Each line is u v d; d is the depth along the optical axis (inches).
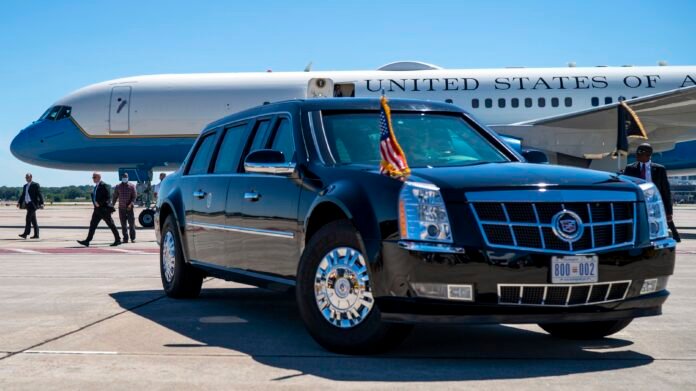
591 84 801.6
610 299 155.1
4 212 2027.6
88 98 840.3
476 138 203.0
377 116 199.2
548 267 147.5
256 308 234.4
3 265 388.2
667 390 131.5
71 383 136.0
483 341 179.0
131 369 147.4
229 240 214.1
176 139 821.2
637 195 161.0
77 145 837.8
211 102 814.5
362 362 153.8
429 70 826.2
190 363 153.0
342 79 807.7
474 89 800.3
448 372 144.9
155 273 344.8
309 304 166.1
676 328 198.2
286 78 820.6
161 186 277.6
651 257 157.9
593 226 152.7
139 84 835.4
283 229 185.5
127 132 825.5
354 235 157.8
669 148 850.1
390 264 150.4
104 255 462.9
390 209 153.3
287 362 153.9
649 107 700.0
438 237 148.3
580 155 736.3
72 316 215.0
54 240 641.6
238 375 142.3
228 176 219.0
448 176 155.6
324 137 188.2
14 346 170.4
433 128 200.8
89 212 1910.7
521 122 794.8
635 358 159.6
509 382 136.9
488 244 147.1
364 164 179.5
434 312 146.9
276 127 205.9
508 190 150.5
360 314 158.2
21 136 858.8
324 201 167.8
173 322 205.5
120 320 208.2
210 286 296.2
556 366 150.9
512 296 148.4
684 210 1952.5
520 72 812.6
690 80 802.2
